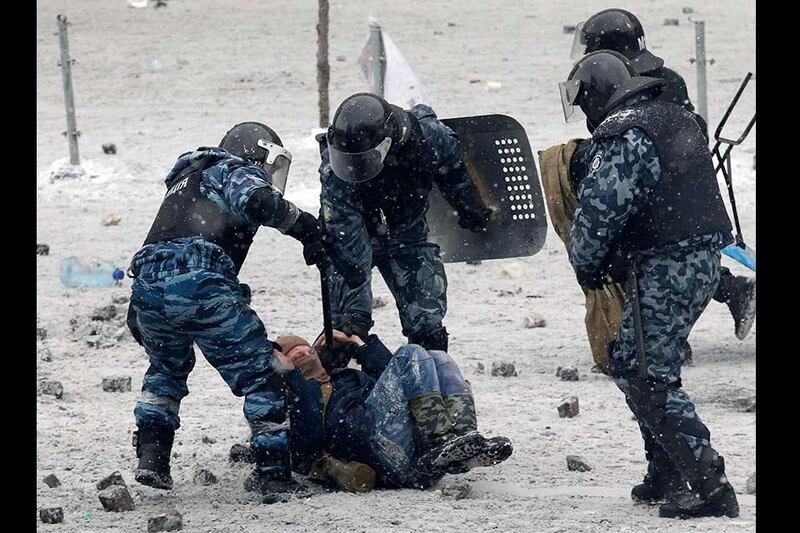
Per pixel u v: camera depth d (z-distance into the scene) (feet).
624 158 70.79
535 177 102.27
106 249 172.96
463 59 314.96
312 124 254.47
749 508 73.72
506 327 135.54
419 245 96.02
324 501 76.64
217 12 384.06
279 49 331.77
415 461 79.97
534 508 74.23
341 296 93.86
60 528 71.77
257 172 77.92
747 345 126.21
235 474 84.33
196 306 75.46
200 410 103.04
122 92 288.92
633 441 92.27
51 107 276.62
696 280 71.92
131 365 119.65
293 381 79.51
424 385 79.46
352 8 387.75
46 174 217.36
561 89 75.31
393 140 89.40
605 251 72.02
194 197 77.36
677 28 347.36
